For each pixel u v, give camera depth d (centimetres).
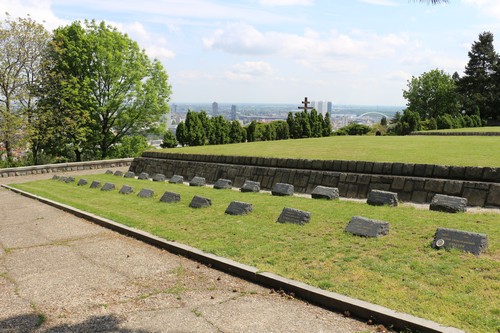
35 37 2839
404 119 3756
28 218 1125
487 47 6131
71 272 651
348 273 550
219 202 1102
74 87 3075
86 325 459
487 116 5912
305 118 3338
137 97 3350
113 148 3506
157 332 436
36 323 468
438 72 6588
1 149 2781
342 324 436
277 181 1424
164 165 2041
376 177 1150
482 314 411
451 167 1027
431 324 397
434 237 629
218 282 581
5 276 646
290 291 527
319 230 761
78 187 1711
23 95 2803
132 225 916
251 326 439
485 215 786
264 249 681
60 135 3086
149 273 631
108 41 3216
